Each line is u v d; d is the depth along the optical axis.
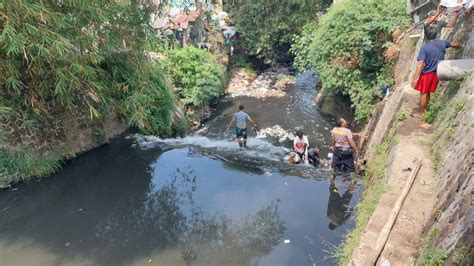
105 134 9.07
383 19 10.74
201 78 13.49
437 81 6.00
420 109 6.38
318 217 6.10
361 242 3.94
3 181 7.06
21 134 7.24
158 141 9.73
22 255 5.51
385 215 4.27
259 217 6.26
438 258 2.99
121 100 8.07
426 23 6.14
